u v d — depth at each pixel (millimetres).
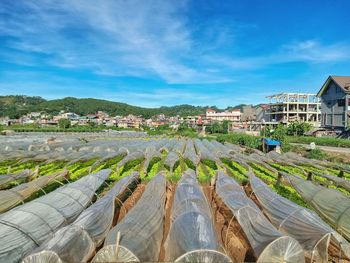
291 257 11273
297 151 50562
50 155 39938
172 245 12039
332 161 42750
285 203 17141
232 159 39781
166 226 17688
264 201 18750
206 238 11336
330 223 16500
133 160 38625
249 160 38688
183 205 16141
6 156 38531
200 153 44031
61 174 26641
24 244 12086
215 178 26594
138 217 13938
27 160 37875
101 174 24531
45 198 16312
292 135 74312
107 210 15734
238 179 29328
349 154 44156
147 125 175250
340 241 13164
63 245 10883
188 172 27141
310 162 38406
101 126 151375
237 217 15062
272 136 58375
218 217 19312
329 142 54438
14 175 25578
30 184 21453
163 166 36875
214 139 83188
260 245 11914
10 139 77562
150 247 11977
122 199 23031
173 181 28719
